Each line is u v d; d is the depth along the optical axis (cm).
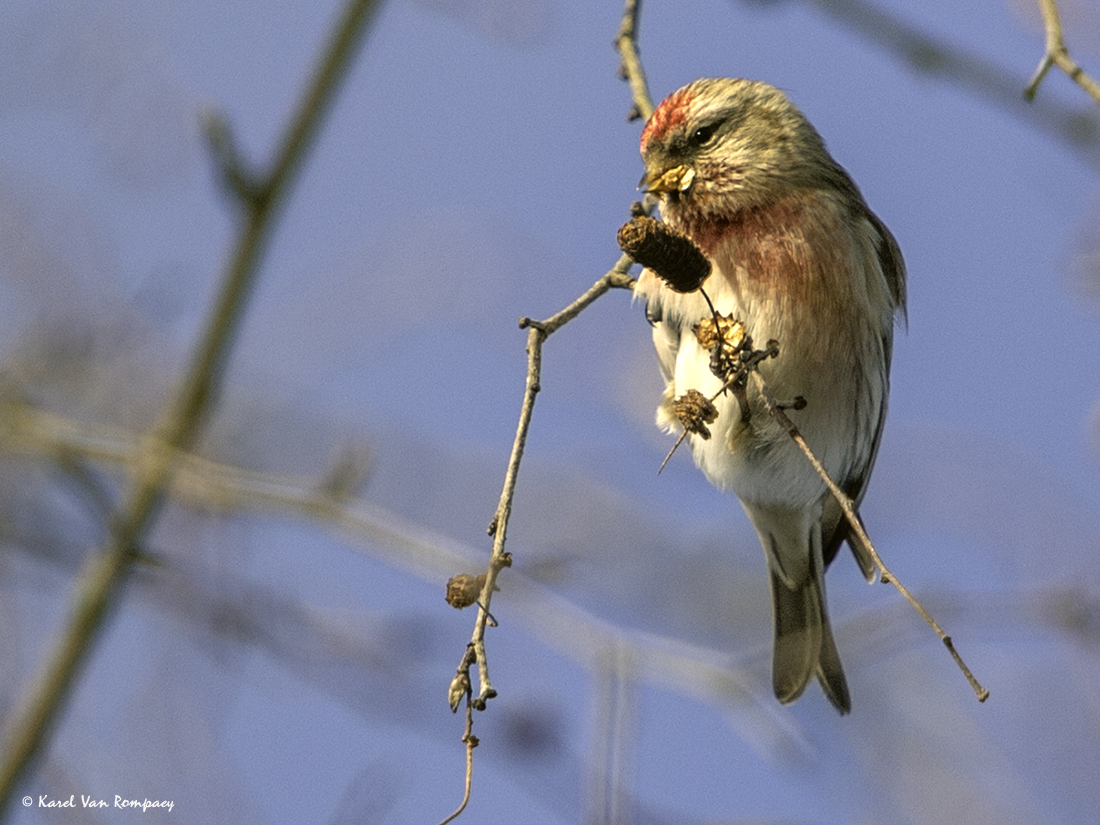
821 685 856
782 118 873
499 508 574
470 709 534
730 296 838
